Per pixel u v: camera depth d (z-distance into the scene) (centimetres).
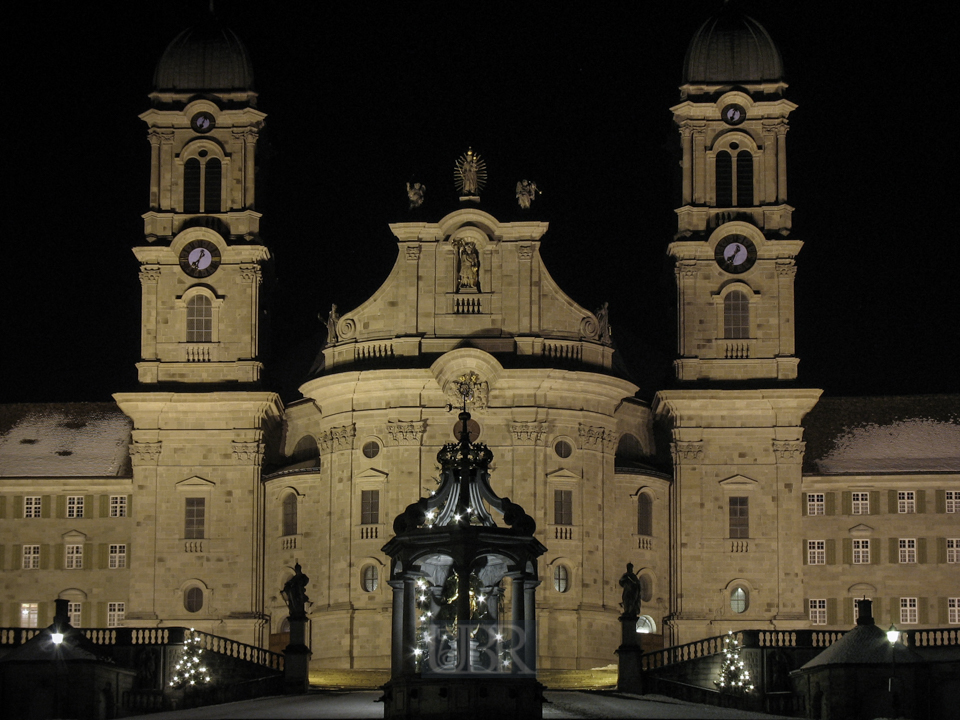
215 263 12106
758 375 11950
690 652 10369
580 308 11750
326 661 11512
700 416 11938
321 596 11656
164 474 11956
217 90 12250
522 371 11462
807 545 12056
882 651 9000
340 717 8125
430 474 11519
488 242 11681
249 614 11794
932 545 11956
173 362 12031
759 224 12062
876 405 12500
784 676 9756
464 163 11875
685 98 12175
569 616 11431
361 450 11631
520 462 11506
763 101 12094
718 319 12012
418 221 11700
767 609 11744
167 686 9731
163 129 12231
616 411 12106
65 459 12388
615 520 11794
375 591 11469
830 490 12081
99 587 12162
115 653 9719
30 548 12250
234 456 11956
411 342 11594
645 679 9938
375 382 11556
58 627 9325
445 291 11675
